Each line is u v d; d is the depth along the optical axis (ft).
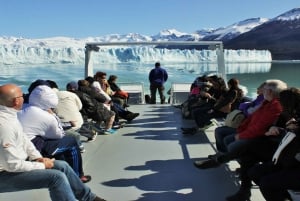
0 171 8.47
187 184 12.20
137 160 15.07
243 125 12.30
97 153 16.24
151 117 25.94
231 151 10.97
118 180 12.67
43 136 11.20
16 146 8.29
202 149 16.66
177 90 34.65
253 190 11.30
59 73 139.64
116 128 21.63
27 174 8.52
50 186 8.61
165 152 16.25
